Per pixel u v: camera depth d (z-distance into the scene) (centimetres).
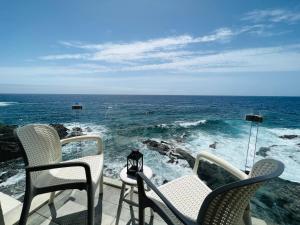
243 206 92
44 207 181
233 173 134
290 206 296
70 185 143
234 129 852
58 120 917
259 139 627
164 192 139
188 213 120
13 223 154
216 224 88
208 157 155
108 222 165
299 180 387
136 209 182
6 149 457
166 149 653
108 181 224
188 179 156
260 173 100
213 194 76
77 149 421
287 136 688
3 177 397
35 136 163
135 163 159
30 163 141
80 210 179
